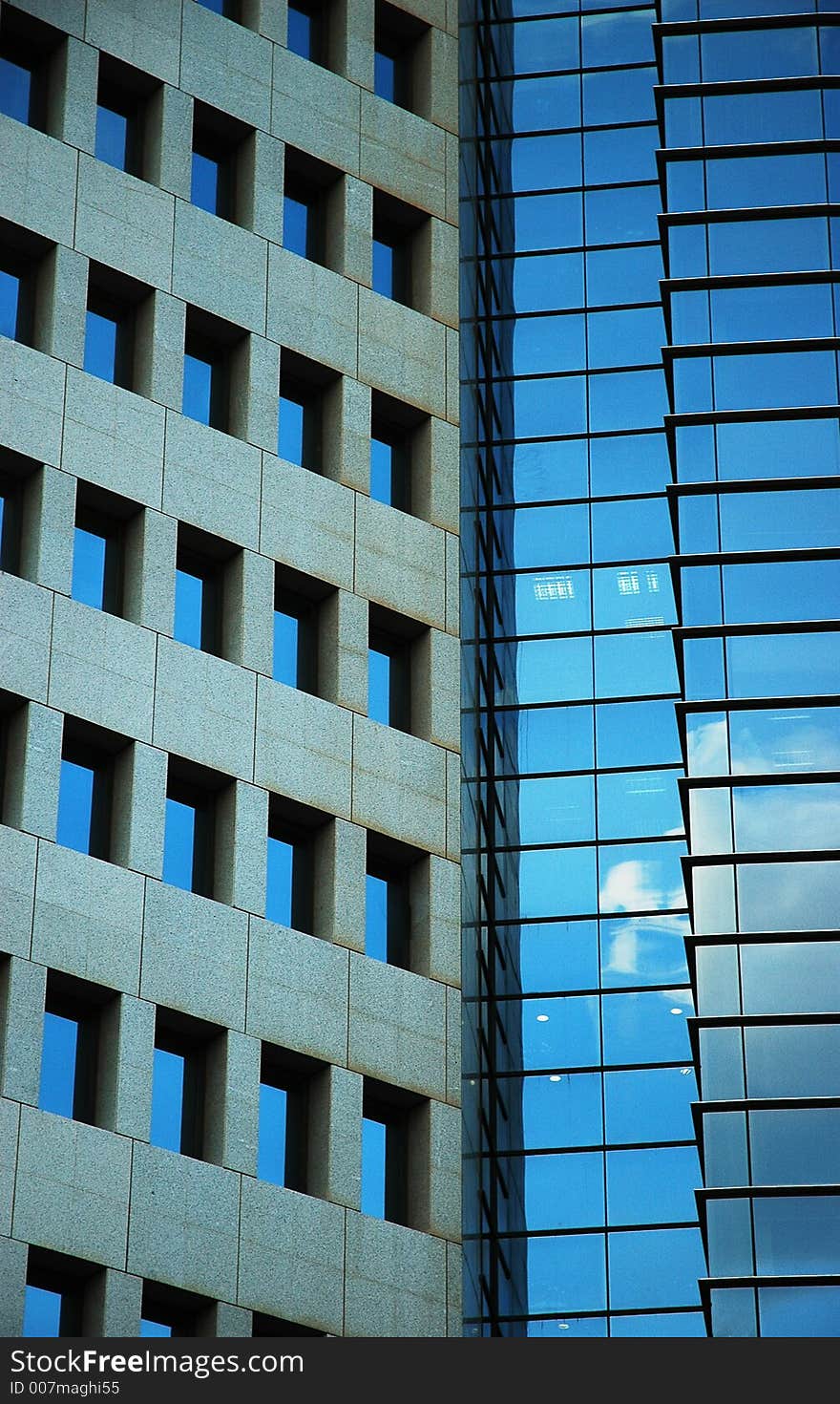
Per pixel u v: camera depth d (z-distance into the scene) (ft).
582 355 175.63
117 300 147.23
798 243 146.92
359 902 139.64
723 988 123.34
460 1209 136.56
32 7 148.05
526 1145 151.43
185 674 137.49
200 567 144.46
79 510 140.67
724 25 155.74
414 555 151.74
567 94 185.16
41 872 127.75
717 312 144.56
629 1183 149.89
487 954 156.46
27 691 131.23
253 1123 130.00
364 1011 137.18
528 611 168.14
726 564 135.74
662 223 147.95
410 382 156.76
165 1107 130.21
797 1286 115.44
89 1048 128.88
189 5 155.74
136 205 147.13
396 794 144.15
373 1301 130.31
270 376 149.07
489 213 180.75
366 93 163.43
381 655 151.43
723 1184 118.32
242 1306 125.70
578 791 162.50
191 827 137.49
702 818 128.47
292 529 145.89
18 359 138.21
